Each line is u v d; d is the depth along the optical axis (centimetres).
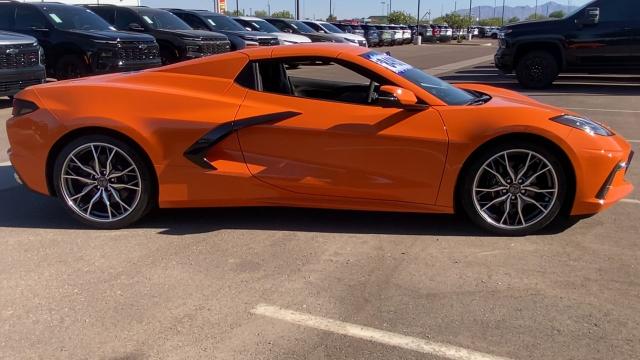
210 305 317
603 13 1170
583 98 1105
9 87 954
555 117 391
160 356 271
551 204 397
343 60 414
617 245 391
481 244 395
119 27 1391
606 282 338
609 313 304
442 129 392
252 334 288
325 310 310
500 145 391
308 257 379
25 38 994
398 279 345
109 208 429
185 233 423
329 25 2669
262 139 412
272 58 422
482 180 403
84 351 275
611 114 920
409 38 4597
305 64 421
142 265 369
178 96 419
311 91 423
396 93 385
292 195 416
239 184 416
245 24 1956
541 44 1237
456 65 2078
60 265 370
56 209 482
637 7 1144
